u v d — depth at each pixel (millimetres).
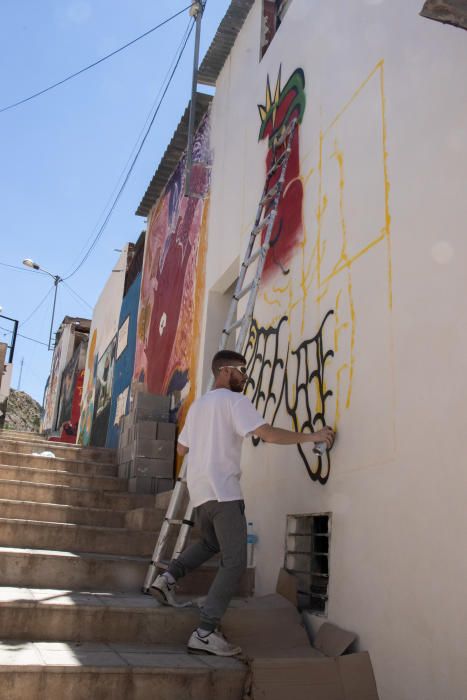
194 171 8211
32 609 3297
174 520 4098
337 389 3852
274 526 4410
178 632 3523
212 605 3297
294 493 4191
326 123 4633
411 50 3613
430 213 3191
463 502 2646
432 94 3340
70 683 2750
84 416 16266
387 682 2949
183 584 4293
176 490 4152
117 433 11727
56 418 23359
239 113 7027
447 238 3029
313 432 4074
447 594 2650
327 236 4324
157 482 6645
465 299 2832
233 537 3406
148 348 10117
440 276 3035
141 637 3461
